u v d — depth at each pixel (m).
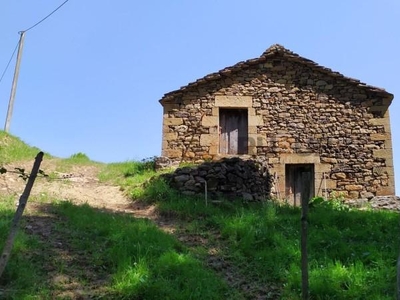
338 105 14.24
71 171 14.28
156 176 11.36
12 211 8.23
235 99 14.38
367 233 8.16
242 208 9.63
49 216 8.38
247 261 7.09
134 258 6.49
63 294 5.56
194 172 10.92
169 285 5.82
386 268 6.43
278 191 13.61
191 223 8.83
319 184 13.65
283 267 6.72
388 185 13.54
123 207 10.27
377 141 13.91
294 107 14.30
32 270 5.95
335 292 5.91
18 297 5.26
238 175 11.15
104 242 7.09
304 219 5.38
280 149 13.98
